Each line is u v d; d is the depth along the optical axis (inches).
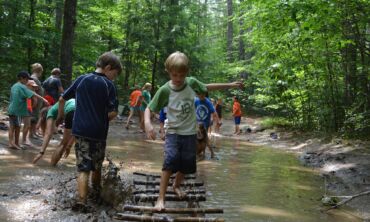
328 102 616.4
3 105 673.6
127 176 276.7
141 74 1088.8
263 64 695.1
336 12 417.4
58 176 262.5
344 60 577.9
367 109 550.6
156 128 684.7
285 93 721.6
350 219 222.2
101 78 209.8
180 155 186.5
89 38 959.0
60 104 223.1
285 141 613.9
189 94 187.3
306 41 533.0
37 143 395.9
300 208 237.8
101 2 969.5
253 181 307.6
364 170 358.9
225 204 233.9
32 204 199.2
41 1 902.4
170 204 221.0
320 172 367.9
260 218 210.8
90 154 204.1
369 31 544.4
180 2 971.9
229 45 1417.3
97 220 181.0
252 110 1208.8
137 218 172.7
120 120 749.3
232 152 481.7
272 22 436.8
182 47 968.9
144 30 964.6
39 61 847.7
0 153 330.3
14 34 784.9
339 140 525.0
